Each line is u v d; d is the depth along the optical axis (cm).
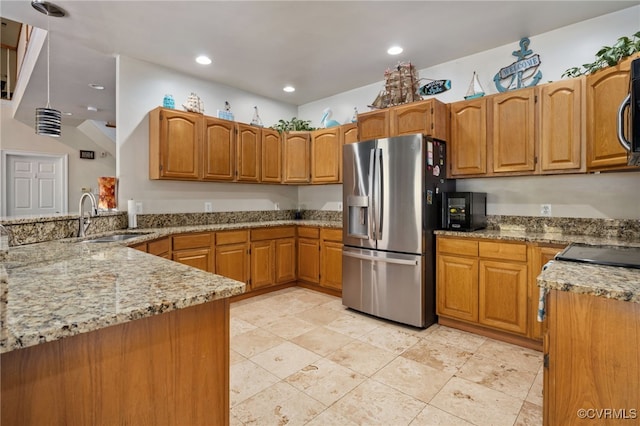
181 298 103
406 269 298
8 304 96
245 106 447
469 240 282
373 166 317
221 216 420
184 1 245
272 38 303
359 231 335
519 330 258
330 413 180
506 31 291
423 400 192
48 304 96
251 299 380
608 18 264
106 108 498
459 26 282
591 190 272
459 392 199
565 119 257
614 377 111
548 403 124
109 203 324
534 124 273
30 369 82
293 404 188
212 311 115
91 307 94
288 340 272
